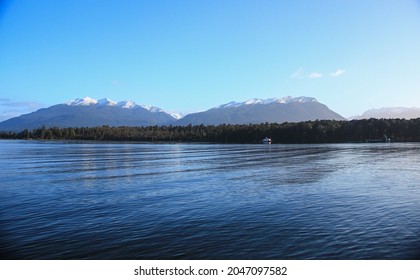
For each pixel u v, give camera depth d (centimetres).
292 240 2530
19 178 6059
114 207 3647
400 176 5919
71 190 4762
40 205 3784
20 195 4406
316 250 2347
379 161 9012
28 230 2834
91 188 4928
